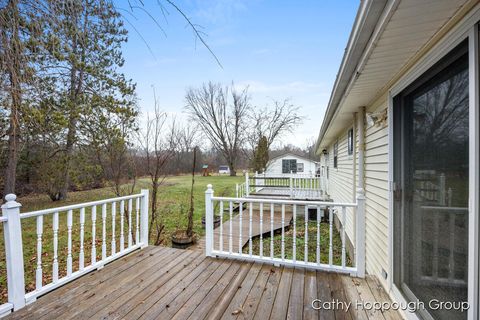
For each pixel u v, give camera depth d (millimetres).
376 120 3043
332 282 2561
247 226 6477
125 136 6168
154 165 5953
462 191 1410
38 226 2246
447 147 1571
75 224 6797
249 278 2639
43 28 1808
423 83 1892
